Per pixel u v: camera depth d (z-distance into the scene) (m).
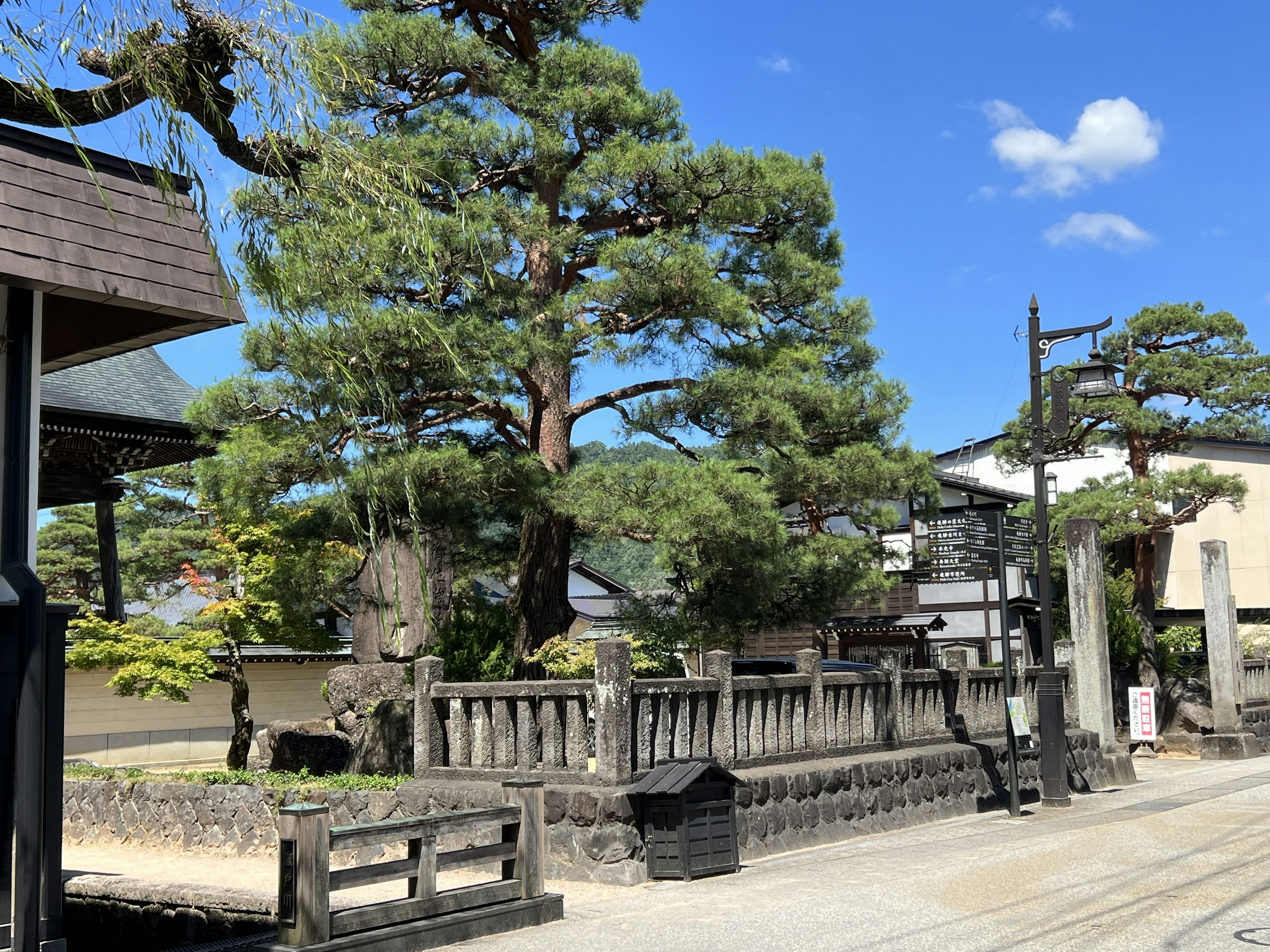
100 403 16.14
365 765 12.66
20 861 5.90
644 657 13.22
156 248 6.93
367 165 6.12
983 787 13.72
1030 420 25.69
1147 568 25.98
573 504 12.33
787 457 13.74
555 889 8.89
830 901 7.75
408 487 6.06
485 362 11.82
